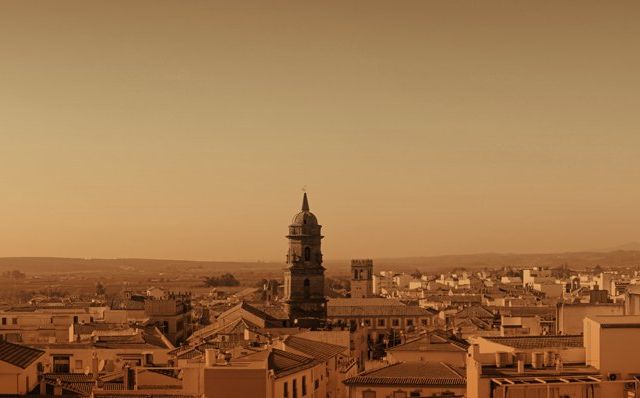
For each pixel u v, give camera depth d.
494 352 110.00
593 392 97.94
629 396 97.44
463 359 164.12
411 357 165.88
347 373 150.00
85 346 188.38
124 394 111.88
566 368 104.25
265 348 148.62
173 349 198.25
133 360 174.88
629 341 101.62
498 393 98.62
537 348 112.75
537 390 97.56
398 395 127.69
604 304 181.62
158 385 123.38
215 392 111.62
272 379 116.38
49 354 182.12
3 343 121.75
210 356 121.62
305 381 132.25
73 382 132.25
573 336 129.50
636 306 151.12
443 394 125.75
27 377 115.44
